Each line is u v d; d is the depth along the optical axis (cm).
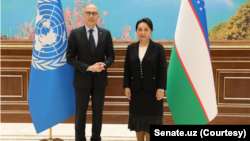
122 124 381
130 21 389
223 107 371
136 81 242
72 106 293
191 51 236
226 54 366
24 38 392
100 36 263
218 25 383
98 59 260
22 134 330
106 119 382
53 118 278
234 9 379
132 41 383
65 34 284
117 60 376
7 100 380
